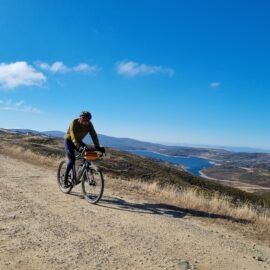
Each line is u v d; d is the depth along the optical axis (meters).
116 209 8.56
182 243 6.34
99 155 9.70
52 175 13.65
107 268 4.97
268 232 7.70
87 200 9.16
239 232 7.52
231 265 5.51
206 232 7.22
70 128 9.63
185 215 8.56
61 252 5.45
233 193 38.09
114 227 6.98
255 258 5.92
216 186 40.44
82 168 9.43
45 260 5.11
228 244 6.55
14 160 18.95
